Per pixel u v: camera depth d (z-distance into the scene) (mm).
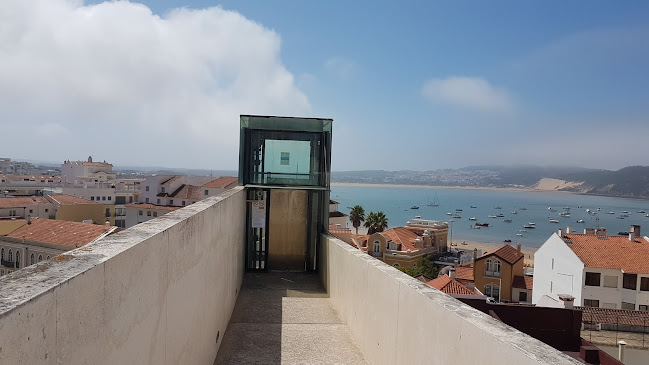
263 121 9914
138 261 2215
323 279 8758
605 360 11164
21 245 30578
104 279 1783
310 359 4980
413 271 46500
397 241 53125
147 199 56406
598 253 31422
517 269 43281
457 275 46188
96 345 1710
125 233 2494
